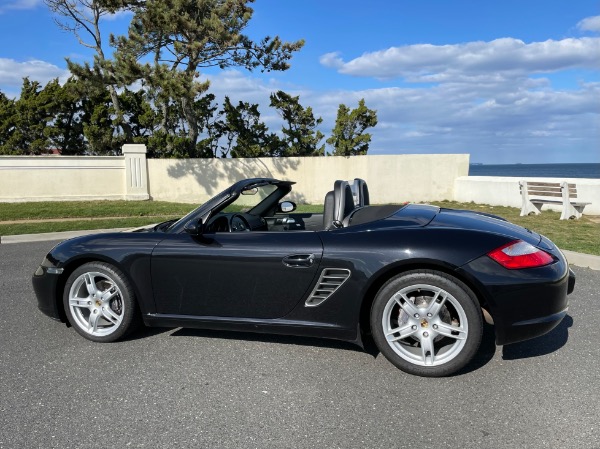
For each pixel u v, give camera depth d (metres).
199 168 17.09
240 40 17.00
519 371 3.25
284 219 4.80
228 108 19.86
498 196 14.54
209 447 2.45
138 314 3.84
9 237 9.55
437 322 3.14
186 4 16.19
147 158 18.36
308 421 2.69
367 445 2.45
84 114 20.33
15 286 5.76
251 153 19.34
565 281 3.18
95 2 19.52
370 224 3.49
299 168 17.38
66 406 2.88
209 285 3.59
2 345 3.85
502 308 3.01
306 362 3.47
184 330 4.15
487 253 3.05
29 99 20.62
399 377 3.21
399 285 3.15
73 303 3.91
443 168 16.84
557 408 2.77
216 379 3.22
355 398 2.94
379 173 16.66
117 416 2.76
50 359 3.57
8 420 2.73
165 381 3.20
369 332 3.54
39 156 15.73
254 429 2.61
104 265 3.80
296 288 3.40
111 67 15.20
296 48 18.33
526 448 2.40
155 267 3.69
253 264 3.46
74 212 13.23
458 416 2.71
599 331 3.96
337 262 3.28
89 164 16.23
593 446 2.40
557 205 12.01
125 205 15.01
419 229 3.30
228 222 4.24
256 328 3.55
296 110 20.44
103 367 3.42
